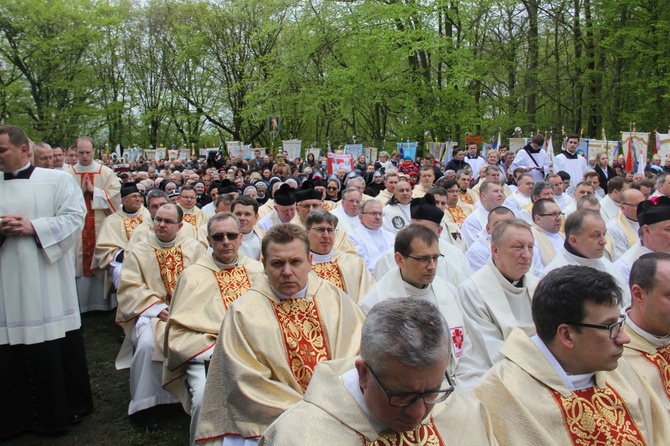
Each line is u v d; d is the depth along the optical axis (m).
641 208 5.45
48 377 5.27
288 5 31.56
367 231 7.71
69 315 5.48
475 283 4.63
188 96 38.94
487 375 3.01
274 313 4.07
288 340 4.04
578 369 2.84
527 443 2.73
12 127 5.10
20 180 5.15
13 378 5.25
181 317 5.21
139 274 6.41
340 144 42.12
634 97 27.89
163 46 38.97
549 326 2.86
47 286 5.20
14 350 5.21
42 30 32.44
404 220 8.84
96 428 5.54
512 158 15.98
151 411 5.64
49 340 5.22
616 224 7.57
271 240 4.06
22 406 5.34
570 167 13.94
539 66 30.56
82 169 9.23
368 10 26.91
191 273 5.50
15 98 32.31
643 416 2.96
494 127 29.88
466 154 16.73
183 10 37.47
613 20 27.12
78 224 5.32
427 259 4.40
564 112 32.34
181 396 5.25
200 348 5.04
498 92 33.09
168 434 5.42
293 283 4.04
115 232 8.57
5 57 32.28
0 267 5.05
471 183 13.55
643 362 3.57
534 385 2.87
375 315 2.11
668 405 3.46
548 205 6.95
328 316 4.22
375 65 28.53
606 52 27.75
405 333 1.99
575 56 30.39
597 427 2.79
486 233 6.68
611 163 18.89
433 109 27.86
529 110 31.42
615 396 2.88
